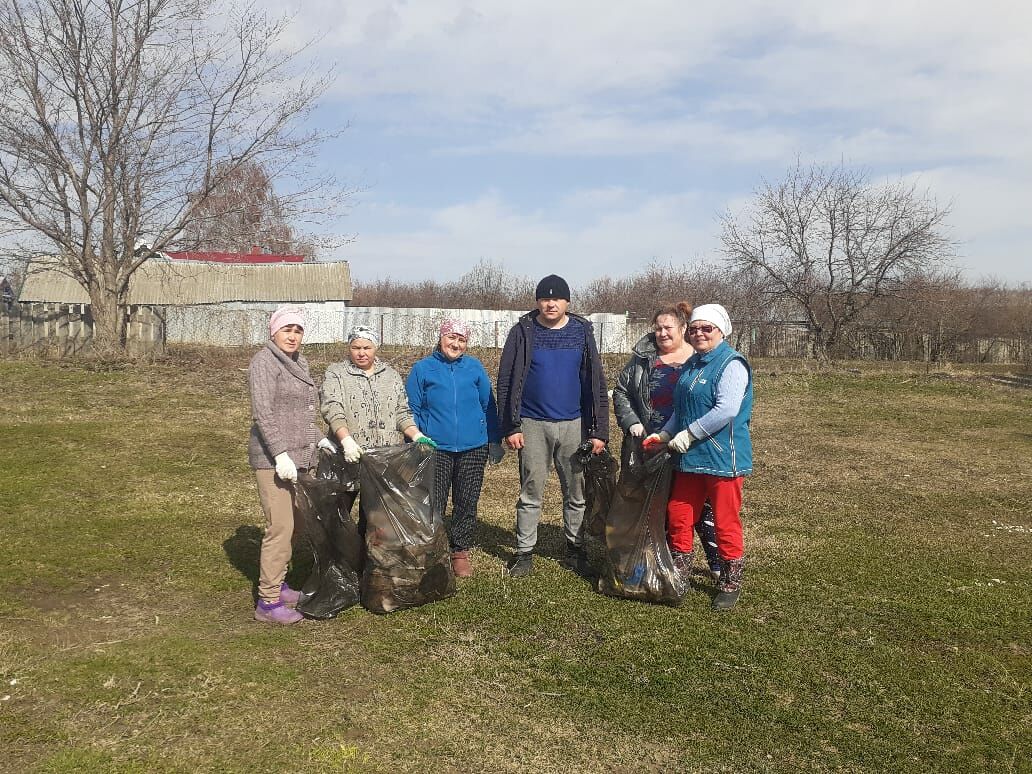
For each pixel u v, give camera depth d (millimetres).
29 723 3238
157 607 4602
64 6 16312
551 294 5070
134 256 19172
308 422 4492
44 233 17266
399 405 4961
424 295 46594
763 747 3234
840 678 3842
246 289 33500
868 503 7422
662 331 5145
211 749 3094
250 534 6066
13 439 9398
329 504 4438
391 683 3695
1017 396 15398
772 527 6566
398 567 4535
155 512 6605
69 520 6297
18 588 4832
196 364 16734
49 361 15992
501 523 6625
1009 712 3543
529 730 3316
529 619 4484
